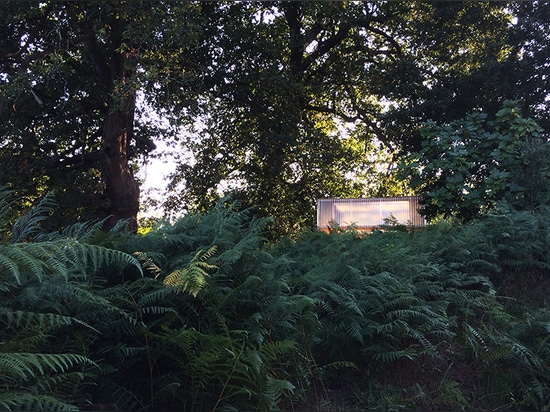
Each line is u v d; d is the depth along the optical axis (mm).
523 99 12172
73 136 17438
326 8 17516
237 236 4934
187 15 14203
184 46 14477
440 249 7074
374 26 19656
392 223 9211
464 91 12758
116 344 4250
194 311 4367
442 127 10359
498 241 7641
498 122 9961
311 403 4840
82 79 16859
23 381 3434
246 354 4004
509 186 9211
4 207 4324
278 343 4195
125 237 4668
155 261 4613
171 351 4297
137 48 14781
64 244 3617
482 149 9945
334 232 8031
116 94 13789
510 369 5488
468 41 16625
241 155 19188
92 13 13914
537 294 7176
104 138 16484
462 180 9727
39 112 16016
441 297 6102
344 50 20297
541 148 9195
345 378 5281
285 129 18000
